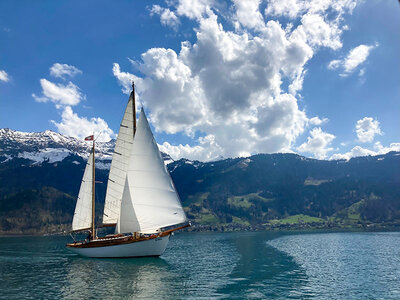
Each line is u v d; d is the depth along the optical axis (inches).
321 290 1519.4
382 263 2484.0
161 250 2511.1
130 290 1498.5
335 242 4852.4
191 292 1462.8
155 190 2411.4
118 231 2448.3
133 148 2434.8
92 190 2837.1
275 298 1359.5
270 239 5826.8
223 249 3843.5
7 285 1622.8
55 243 5378.9
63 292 1464.1
